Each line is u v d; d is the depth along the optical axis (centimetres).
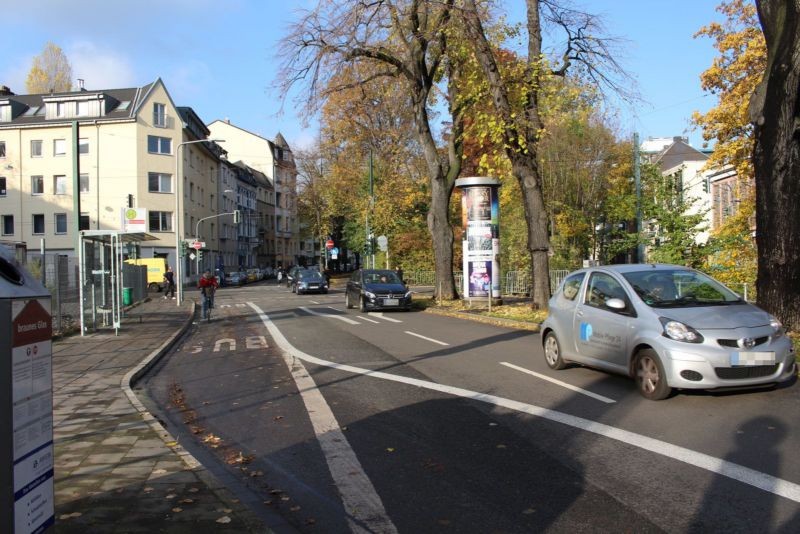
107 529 392
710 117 2109
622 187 3522
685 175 3878
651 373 712
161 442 605
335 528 410
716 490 444
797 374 789
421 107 2308
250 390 891
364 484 489
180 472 509
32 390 271
